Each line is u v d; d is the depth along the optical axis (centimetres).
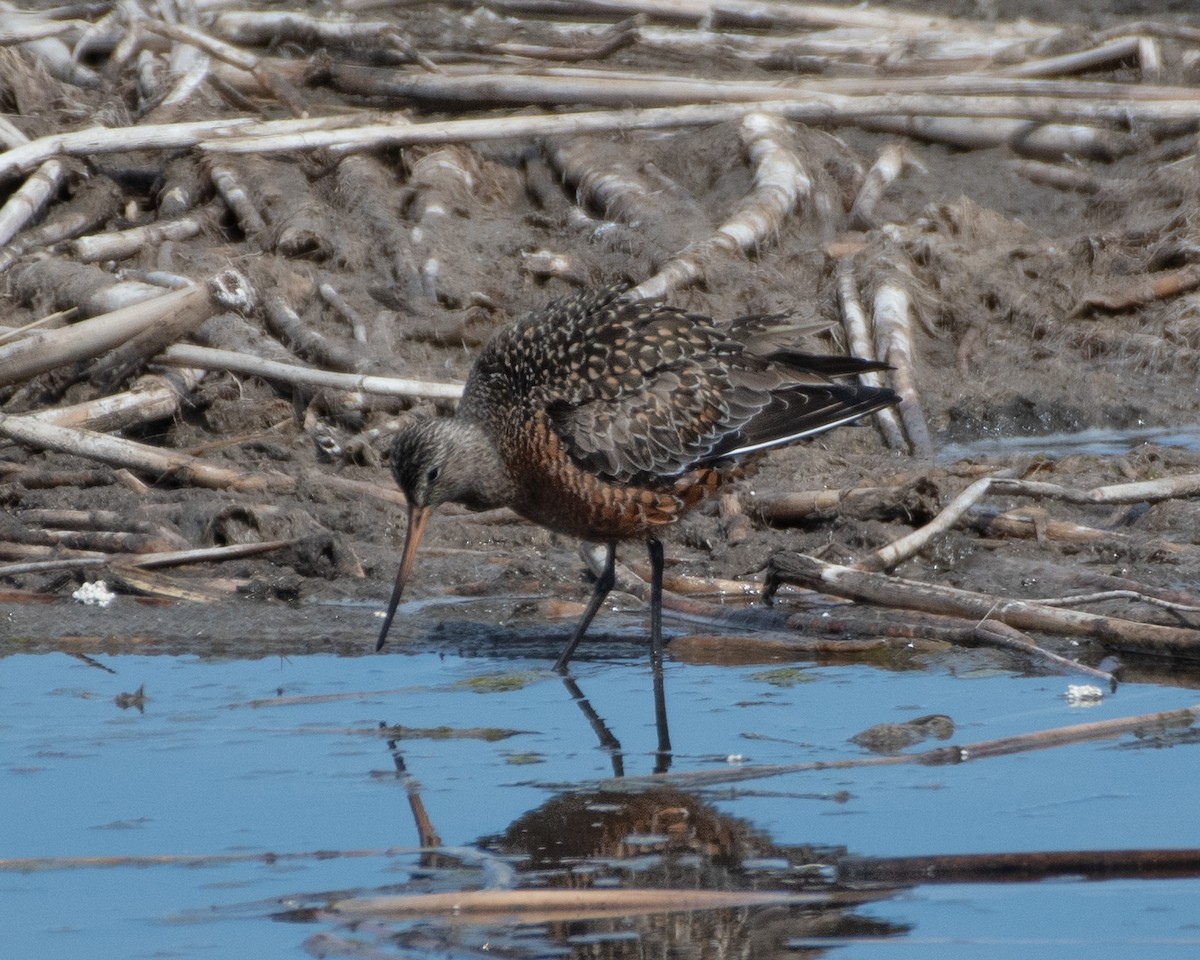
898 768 884
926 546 1206
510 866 765
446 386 1402
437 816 830
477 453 1110
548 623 1180
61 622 1162
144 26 2014
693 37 2205
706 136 1950
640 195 1831
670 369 1101
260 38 2156
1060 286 1781
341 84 2064
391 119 1912
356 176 1806
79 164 1819
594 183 1866
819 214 1886
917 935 690
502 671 1082
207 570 1246
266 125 1855
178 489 1362
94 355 1409
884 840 784
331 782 880
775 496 1327
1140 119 1984
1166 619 1086
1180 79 2102
